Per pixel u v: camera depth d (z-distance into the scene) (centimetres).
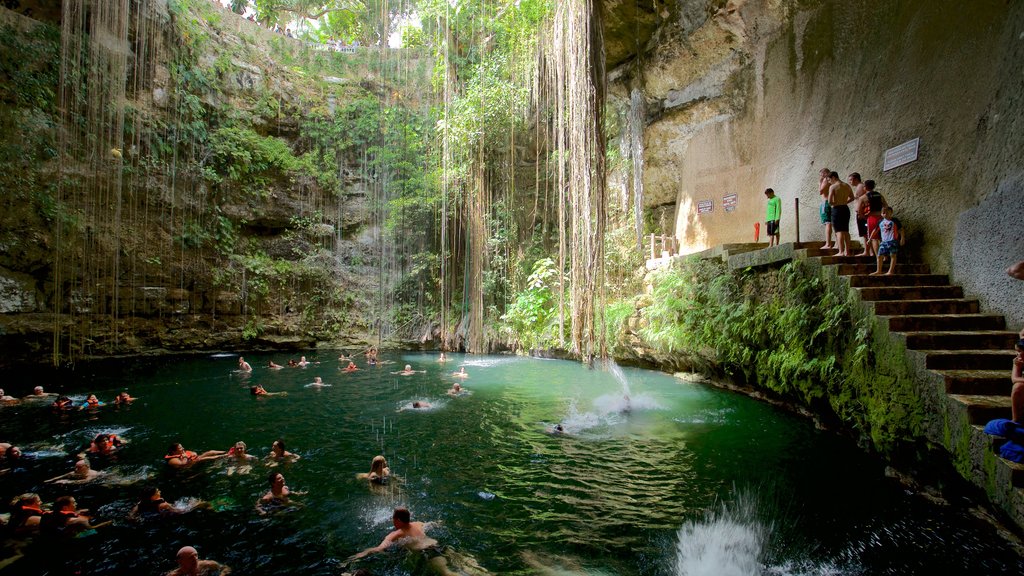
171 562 411
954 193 618
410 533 440
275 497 520
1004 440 366
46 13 1297
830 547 398
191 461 634
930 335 500
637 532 437
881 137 753
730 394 952
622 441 694
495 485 551
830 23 880
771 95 1030
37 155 1245
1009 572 353
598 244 667
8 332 1191
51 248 1264
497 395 1029
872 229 659
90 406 926
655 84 1241
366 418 849
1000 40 564
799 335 687
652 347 1201
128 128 1423
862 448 606
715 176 1195
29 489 554
